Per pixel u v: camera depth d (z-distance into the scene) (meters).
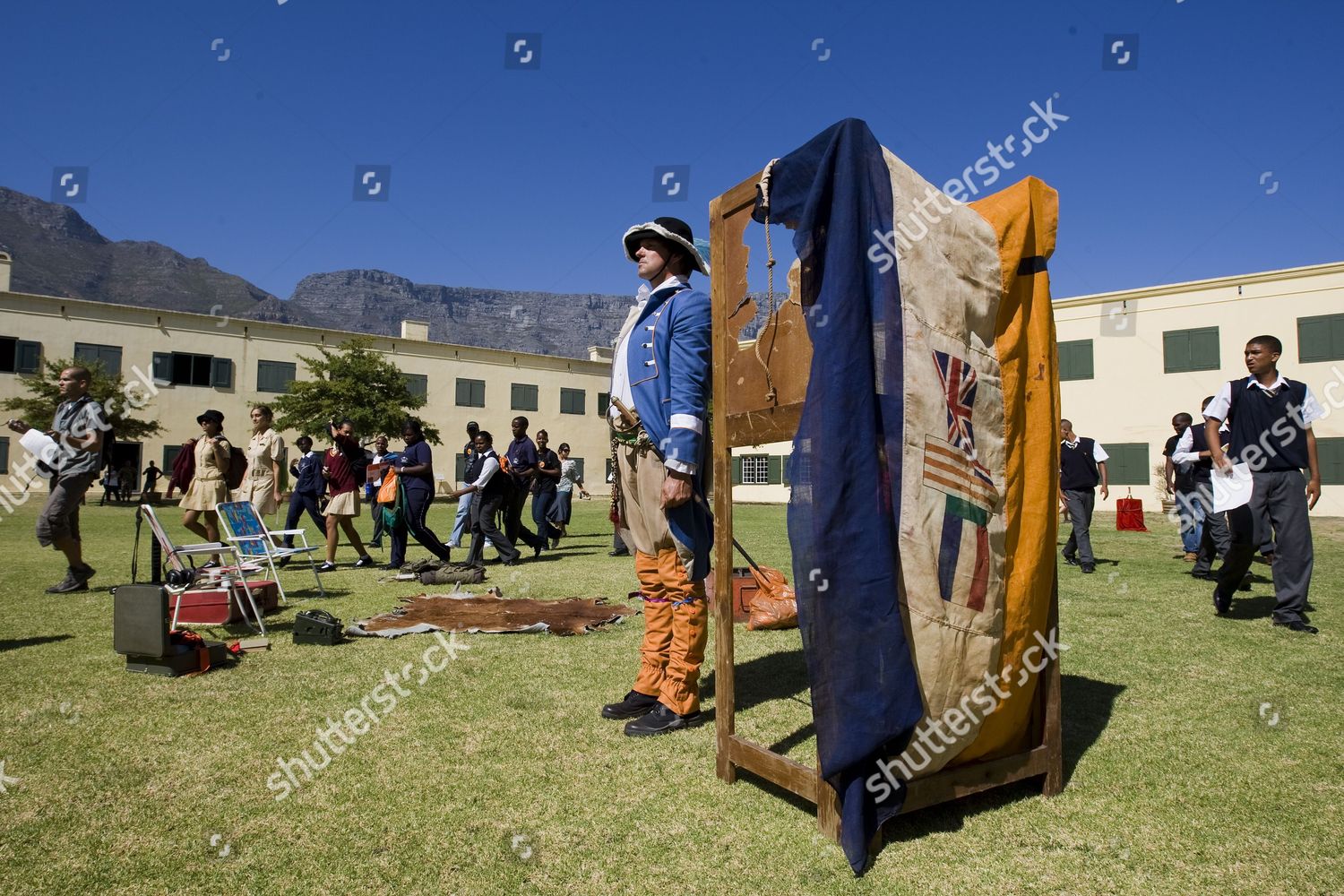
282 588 6.94
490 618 5.36
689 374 3.10
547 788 2.57
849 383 2.12
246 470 8.73
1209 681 3.86
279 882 1.98
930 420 2.26
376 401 35.84
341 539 12.80
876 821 2.06
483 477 8.52
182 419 36.25
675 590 3.19
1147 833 2.24
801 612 2.14
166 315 36.16
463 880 1.99
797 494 2.18
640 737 3.05
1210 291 25.84
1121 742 2.99
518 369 45.84
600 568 8.66
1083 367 27.89
